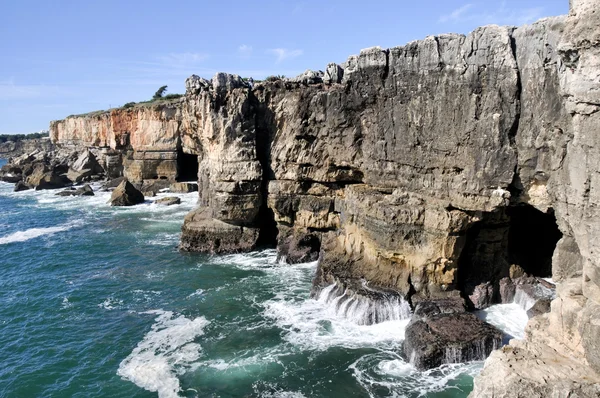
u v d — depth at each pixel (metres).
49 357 25.08
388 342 24.64
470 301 26.84
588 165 13.28
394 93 28.22
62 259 43.94
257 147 41.16
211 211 45.31
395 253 28.64
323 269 32.44
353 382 21.12
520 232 30.62
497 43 22.75
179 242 47.47
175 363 23.69
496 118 23.23
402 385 20.61
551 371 12.98
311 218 39.44
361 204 30.92
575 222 14.19
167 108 79.25
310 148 37.41
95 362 24.34
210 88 42.94
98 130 98.75
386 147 29.61
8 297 34.03
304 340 25.27
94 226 58.09
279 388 21.03
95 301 32.78
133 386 21.92
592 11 12.23
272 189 40.38
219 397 20.64
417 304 26.48
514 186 23.95
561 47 13.45
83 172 105.31
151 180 82.19
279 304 30.36
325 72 38.06
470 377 20.77
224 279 35.75
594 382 12.25
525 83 22.33
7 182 118.50
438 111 25.80
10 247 48.84
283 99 39.03
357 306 27.31
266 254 41.66
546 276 28.09
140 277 37.44
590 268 13.30
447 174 26.08
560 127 20.45
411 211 27.64
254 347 24.81
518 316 25.45
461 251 27.02
